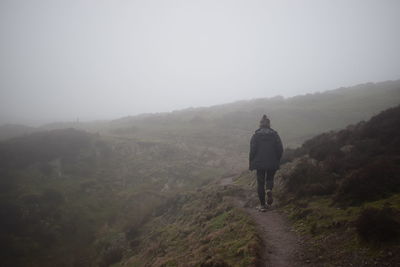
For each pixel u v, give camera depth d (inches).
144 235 621.0
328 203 305.3
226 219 377.7
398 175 276.7
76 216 783.1
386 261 177.9
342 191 293.6
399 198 245.9
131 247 587.5
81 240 703.7
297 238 259.6
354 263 190.4
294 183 394.3
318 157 446.3
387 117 472.7
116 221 793.6
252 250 239.0
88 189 932.0
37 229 690.8
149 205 861.8
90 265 599.2
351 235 223.8
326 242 231.5
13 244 629.9
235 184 593.3
